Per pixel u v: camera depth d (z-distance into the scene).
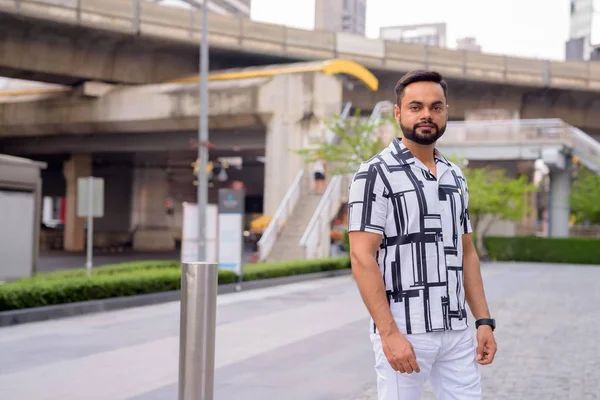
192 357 2.68
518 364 7.15
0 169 13.68
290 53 37.62
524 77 45.28
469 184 29.91
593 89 46.56
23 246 14.36
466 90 46.59
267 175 28.70
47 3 28.77
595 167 33.78
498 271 24.02
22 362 7.20
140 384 6.18
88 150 37.50
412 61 42.41
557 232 34.31
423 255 2.46
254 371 6.74
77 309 11.33
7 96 35.59
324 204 25.45
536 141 31.70
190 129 30.95
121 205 49.94
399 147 2.58
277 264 18.95
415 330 2.42
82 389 5.98
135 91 31.30
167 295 13.64
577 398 5.65
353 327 9.85
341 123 27.67
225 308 12.32
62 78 32.03
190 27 33.59
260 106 28.64
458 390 2.53
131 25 31.44
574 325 10.16
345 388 6.02
